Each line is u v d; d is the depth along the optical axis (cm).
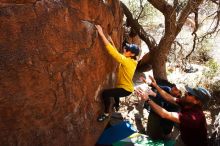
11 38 348
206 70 1259
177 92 623
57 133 426
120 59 479
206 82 1120
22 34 355
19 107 373
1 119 363
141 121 813
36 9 365
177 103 509
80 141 467
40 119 400
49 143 416
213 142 525
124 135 668
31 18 361
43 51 377
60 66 405
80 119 462
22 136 385
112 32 558
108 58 524
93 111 493
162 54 1034
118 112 802
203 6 1016
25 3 358
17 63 355
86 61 451
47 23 375
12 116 371
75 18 416
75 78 435
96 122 508
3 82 352
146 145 644
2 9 339
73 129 450
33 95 382
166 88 636
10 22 345
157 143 652
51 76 396
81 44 432
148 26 1449
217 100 987
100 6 479
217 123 602
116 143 641
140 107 895
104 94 509
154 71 1080
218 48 1550
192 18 1648
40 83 385
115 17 567
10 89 359
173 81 1162
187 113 432
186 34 1520
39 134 402
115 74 580
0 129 366
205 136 439
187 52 1290
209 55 1477
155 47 1077
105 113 519
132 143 647
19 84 365
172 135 721
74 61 426
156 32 1439
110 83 555
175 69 1286
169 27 973
